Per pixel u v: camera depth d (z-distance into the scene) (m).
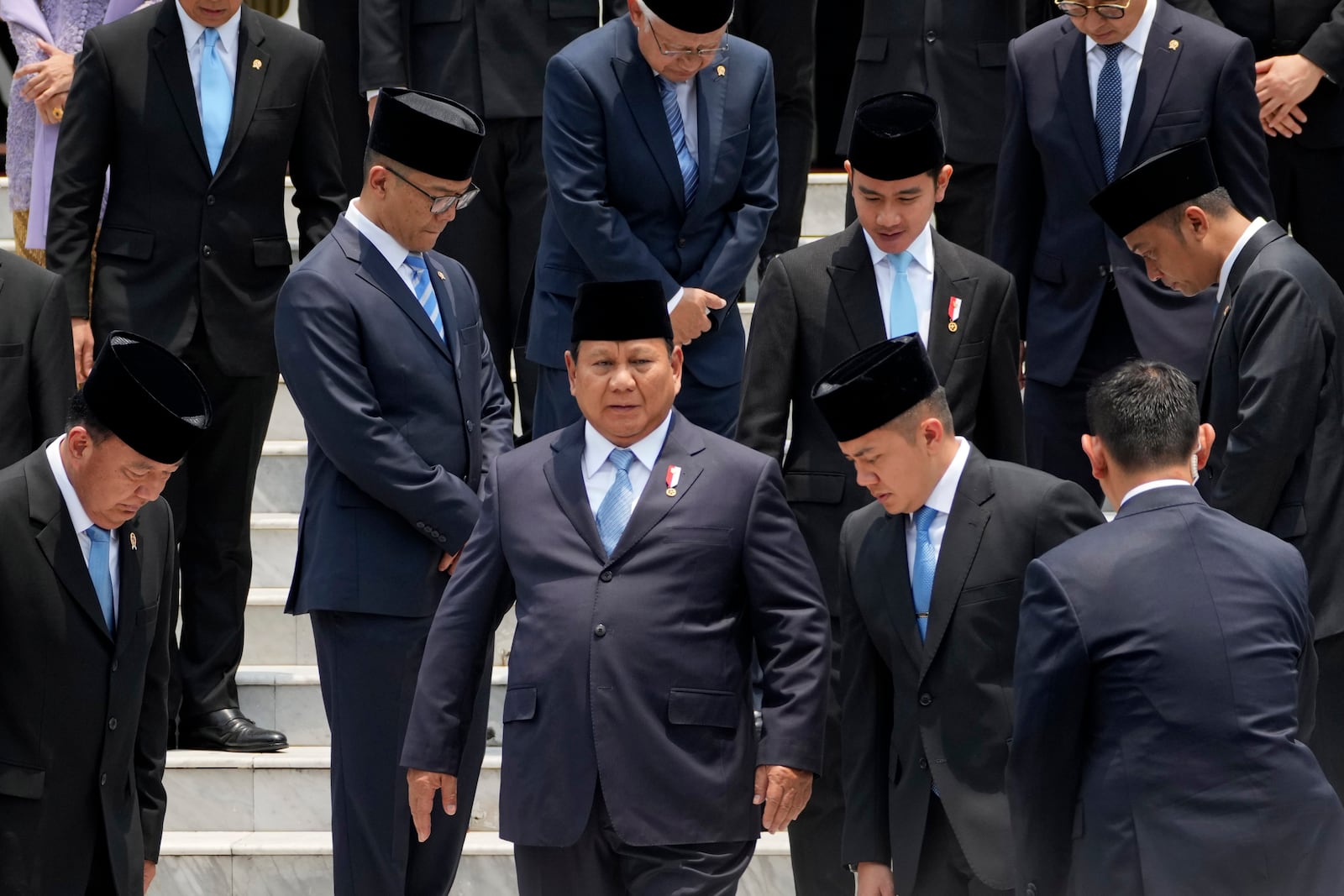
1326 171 21.38
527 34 21.52
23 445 16.59
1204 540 11.37
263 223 19.59
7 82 29.94
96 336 19.16
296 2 31.83
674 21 16.30
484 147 21.72
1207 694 10.91
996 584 12.99
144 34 19.23
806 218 25.59
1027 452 19.23
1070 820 11.39
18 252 23.06
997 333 15.92
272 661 21.12
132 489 13.40
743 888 18.30
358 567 15.84
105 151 19.23
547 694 13.19
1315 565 14.55
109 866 13.80
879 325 15.82
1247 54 18.14
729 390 17.91
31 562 13.38
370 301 15.96
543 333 18.03
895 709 13.36
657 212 17.36
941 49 22.20
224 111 19.42
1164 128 18.16
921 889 13.22
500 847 18.28
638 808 12.90
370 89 21.61
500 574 13.95
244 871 18.34
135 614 13.87
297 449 22.72
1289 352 14.18
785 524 13.59
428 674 13.79
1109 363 18.69
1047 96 18.72
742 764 13.28
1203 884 10.69
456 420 16.36
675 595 13.23
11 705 13.38
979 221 22.70
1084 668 11.20
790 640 13.34
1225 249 15.05
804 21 23.20
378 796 15.98
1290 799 10.77
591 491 13.73
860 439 12.98
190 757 19.08
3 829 13.32
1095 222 18.52
